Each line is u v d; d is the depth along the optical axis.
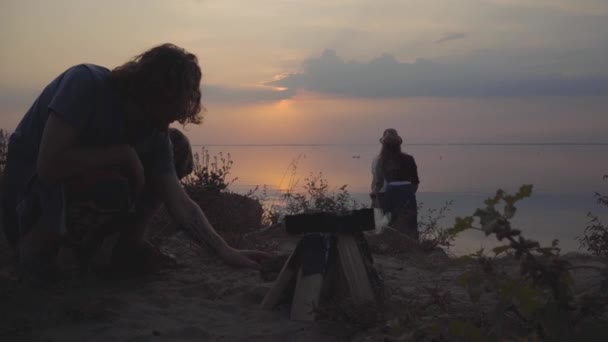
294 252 3.35
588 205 26.44
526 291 2.22
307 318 3.10
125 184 3.41
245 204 6.37
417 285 3.98
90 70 3.37
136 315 3.12
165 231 5.36
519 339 2.50
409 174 8.84
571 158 171.25
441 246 6.25
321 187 6.97
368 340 2.77
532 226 16.77
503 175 72.62
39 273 3.44
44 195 3.31
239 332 2.97
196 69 3.34
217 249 3.59
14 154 3.47
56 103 3.21
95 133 3.35
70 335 2.79
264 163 97.31
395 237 5.89
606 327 2.18
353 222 3.31
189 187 5.88
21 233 3.46
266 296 3.35
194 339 2.86
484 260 2.35
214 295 3.59
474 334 2.33
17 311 3.01
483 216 2.18
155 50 3.29
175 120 3.41
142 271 3.88
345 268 3.21
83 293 3.40
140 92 3.28
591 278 3.82
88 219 3.42
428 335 2.62
